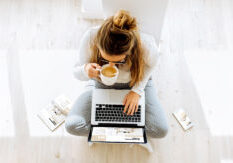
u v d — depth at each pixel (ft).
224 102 6.26
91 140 3.98
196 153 5.82
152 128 4.73
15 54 6.56
